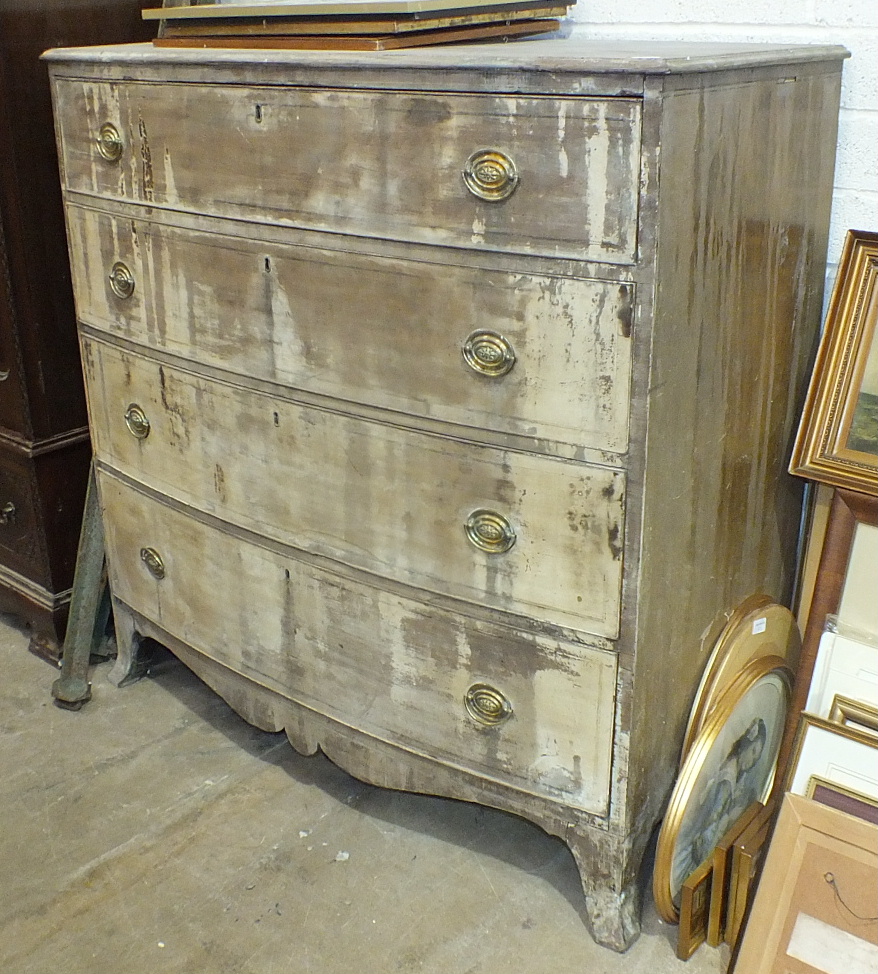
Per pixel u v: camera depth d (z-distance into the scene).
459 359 1.41
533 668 1.52
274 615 1.83
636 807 1.54
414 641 1.63
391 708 1.71
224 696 2.01
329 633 1.75
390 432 1.53
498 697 1.57
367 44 1.42
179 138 1.62
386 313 1.46
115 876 1.76
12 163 2.00
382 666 1.70
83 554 2.15
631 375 1.28
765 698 1.69
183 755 2.05
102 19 2.07
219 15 1.62
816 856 1.43
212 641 1.98
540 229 1.29
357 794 1.95
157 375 1.85
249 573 1.83
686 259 1.28
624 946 1.59
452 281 1.38
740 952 1.47
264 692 1.92
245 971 1.58
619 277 1.25
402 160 1.37
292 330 1.58
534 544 1.45
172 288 1.74
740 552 1.64
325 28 1.49
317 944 1.62
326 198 1.46
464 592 1.54
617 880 1.58
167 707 2.21
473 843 1.83
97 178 1.81
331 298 1.51
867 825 1.39
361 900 1.71
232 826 1.87
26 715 2.18
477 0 1.56
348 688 1.76
